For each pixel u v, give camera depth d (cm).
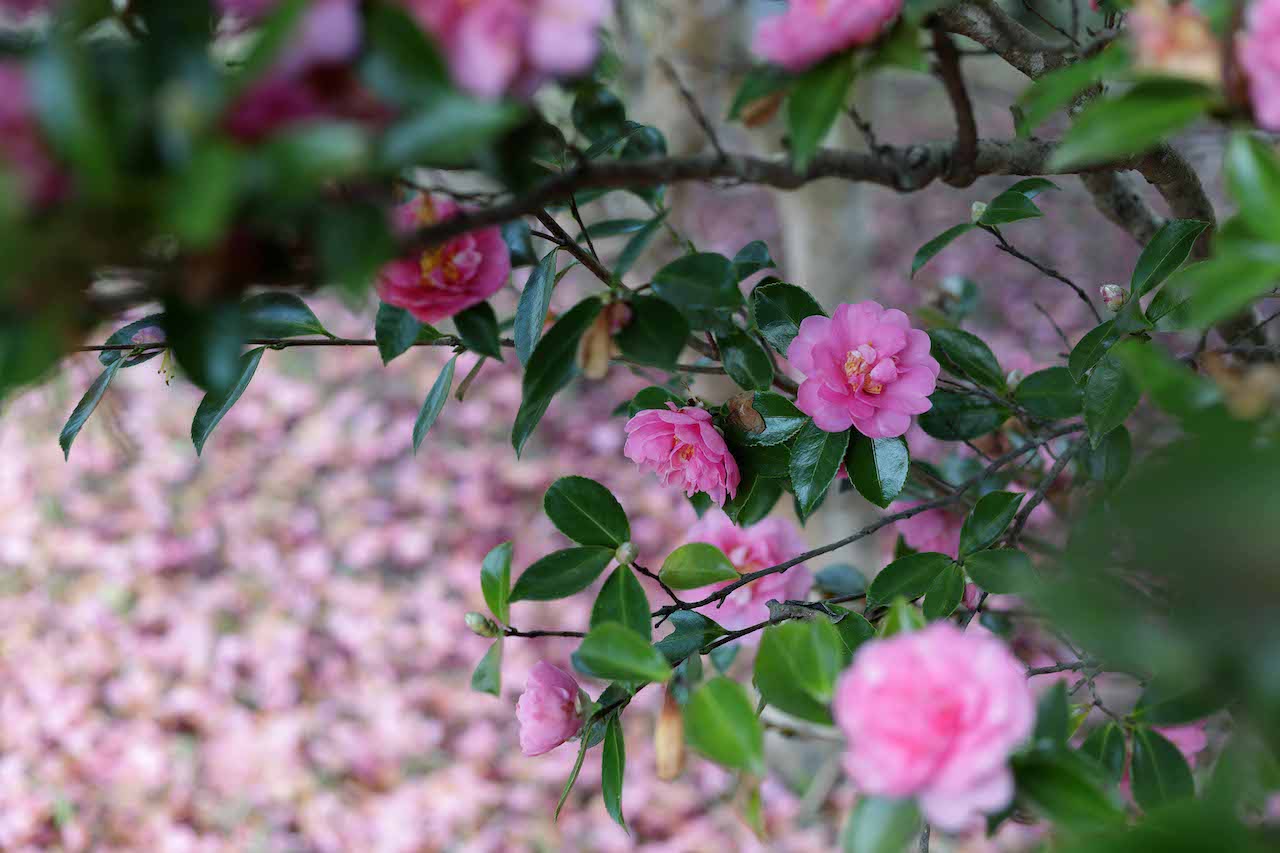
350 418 419
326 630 329
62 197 109
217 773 281
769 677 121
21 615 325
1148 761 129
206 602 332
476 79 111
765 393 136
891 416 132
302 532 362
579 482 132
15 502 365
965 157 130
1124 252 466
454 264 123
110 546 352
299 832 268
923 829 135
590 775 283
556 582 131
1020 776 117
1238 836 114
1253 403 115
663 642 134
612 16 190
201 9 111
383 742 291
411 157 110
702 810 271
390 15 110
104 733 287
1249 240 113
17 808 263
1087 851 114
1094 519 131
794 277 239
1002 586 133
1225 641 114
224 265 111
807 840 253
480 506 375
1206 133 153
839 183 221
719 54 204
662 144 140
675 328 126
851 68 118
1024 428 154
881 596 135
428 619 330
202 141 109
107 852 261
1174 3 114
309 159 108
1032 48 130
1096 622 117
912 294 478
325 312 462
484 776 284
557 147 121
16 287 109
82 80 106
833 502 229
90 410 136
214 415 135
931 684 114
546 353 125
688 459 135
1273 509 112
